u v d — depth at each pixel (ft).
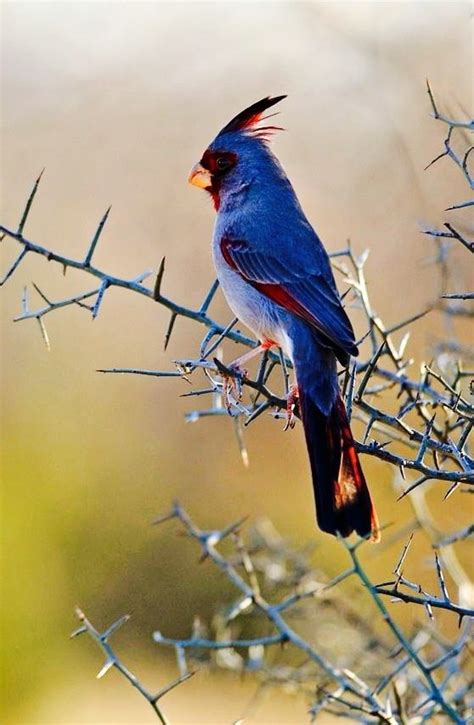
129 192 58.65
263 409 21.35
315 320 25.25
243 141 28.94
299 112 52.13
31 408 51.13
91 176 58.85
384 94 44.14
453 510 37.24
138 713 41.98
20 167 58.95
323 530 20.97
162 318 55.77
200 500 48.67
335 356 24.99
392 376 23.13
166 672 43.42
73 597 44.27
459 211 38.73
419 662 18.78
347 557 39.14
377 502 38.73
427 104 41.93
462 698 22.39
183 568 44.98
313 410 22.89
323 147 50.39
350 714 21.85
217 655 24.84
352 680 22.09
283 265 26.68
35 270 56.75
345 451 21.35
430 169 41.29
